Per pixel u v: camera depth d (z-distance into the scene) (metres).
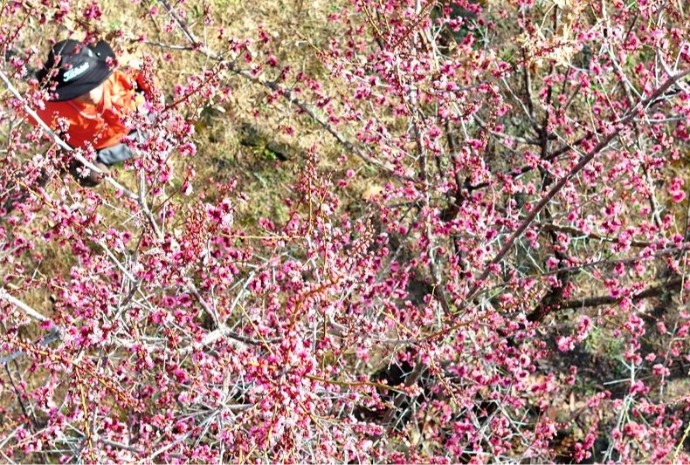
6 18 5.64
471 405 5.03
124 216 6.67
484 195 6.00
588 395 6.68
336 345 4.71
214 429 4.73
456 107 5.81
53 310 6.58
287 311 4.36
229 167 7.10
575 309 6.80
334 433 4.51
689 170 7.13
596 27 4.99
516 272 5.84
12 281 6.22
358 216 6.94
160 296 5.31
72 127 5.68
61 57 5.48
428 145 5.49
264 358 4.16
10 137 5.00
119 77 5.69
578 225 5.01
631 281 6.75
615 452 6.40
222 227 4.05
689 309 6.70
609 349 6.78
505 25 7.49
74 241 4.65
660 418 5.32
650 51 7.25
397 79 5.12
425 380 6.13
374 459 4.95
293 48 7.40
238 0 7.50
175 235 4.21
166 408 4.78
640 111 4.63
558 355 6.77
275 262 4.53
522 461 6.25
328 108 6.20
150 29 7.25
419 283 6.77
